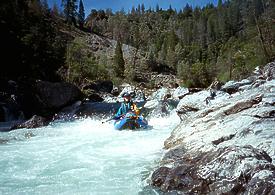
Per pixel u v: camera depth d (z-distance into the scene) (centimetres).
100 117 1758
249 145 525
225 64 4906
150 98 3631
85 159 718
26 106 1878
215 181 469
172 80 7269
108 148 824
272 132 588
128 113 1164
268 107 728
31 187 545
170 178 522
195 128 778
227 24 10762
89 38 8825
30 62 2670
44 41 3116
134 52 8906
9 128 1298
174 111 1505
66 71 3453
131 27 12206
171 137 812
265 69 1953
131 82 6016
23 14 3294
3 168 659
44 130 1193
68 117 1766
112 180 569
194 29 12062
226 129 676
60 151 806
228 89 1636
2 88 1881
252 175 430
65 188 536
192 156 587
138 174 597
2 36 2480
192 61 9169
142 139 927
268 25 3441
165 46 10756
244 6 7075
